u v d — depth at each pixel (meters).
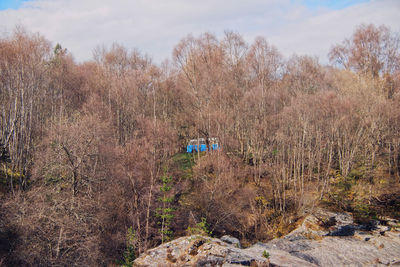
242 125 51.84
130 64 62.41
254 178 44.06
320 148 42.31
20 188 30.12
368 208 36.72
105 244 28.72
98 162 33.88
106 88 50.41
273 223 36.38
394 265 25.92
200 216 36.12
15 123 36.34
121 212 32.72
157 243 32.25
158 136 40.81
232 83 52.75
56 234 24.20
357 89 48.50
